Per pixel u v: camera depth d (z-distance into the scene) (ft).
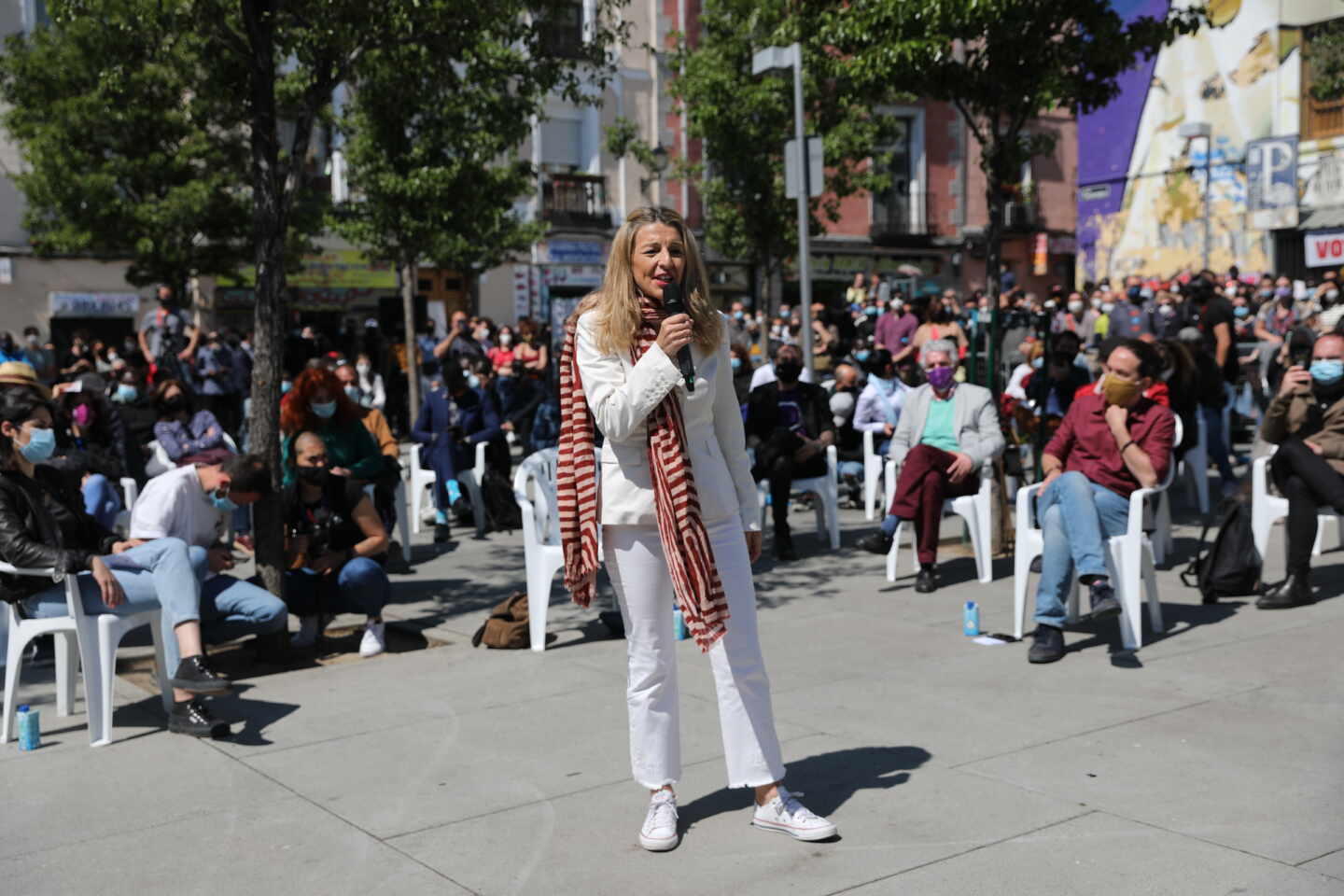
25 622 15.92
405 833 12.47
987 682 17.29
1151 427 19.34
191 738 15.90
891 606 22.63
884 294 69.97
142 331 58.39
